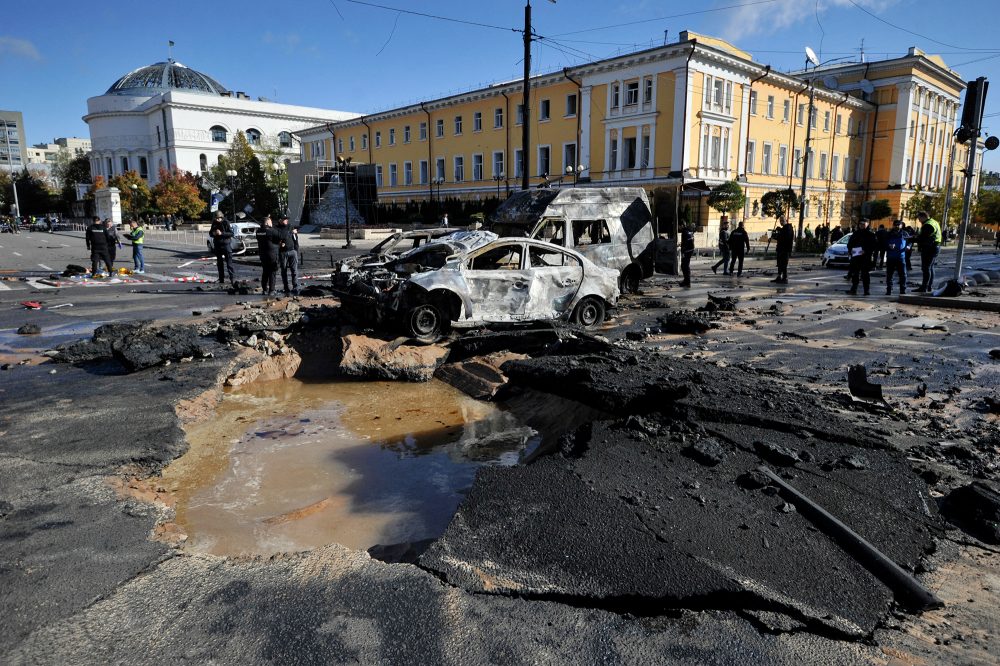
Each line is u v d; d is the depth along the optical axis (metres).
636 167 39.69
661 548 3.31
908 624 2.86
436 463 5.33
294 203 56.41
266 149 72.25
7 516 3.95
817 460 4.30
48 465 4.78
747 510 3.69
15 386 6.92
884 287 16.44
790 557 3.26
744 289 16.16
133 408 6.16
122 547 3.60
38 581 3.22
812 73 56.72
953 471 4.40
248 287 15.20
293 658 2.66
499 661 2.64
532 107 45.78
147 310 12.23
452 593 3.10
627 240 14.47
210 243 29.00
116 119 94.94
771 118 44.16
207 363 7.90
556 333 8.91
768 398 5.42
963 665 2.59
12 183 91.12
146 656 2.68
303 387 7.63
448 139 53.16
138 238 20.81
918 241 14.87
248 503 4.56
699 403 5.14
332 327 9.83
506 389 7.06
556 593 3.05
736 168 41.41
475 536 3.53
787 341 8.98
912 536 3.51
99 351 8.23
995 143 12.55
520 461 5.33
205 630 2.85
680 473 4.15
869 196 55.78
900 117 53.34
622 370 6.32
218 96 88.25
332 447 5.69
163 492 4.71
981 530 3.60
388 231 43.94
